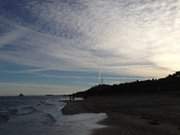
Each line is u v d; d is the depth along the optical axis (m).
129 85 134.25
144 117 31.70
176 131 20.62
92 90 170.62
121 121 30.23
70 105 77.62
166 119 27.64
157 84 113.19
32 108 76.44
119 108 50.47
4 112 60.06
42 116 47.38
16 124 35.41
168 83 108.12
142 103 58.50
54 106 87.62
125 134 21.62
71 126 29.97
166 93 87.12
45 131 26.98
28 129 29.38
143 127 23.91
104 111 48.25
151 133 20.78
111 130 24.30
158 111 36.72
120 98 93.94
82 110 54.84
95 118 37.75
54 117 42.59
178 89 94.81
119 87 140.50
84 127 28.36
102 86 164.25
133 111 40.84
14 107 83.62
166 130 21.34
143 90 113.12
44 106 89.00
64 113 50.31
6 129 30.02
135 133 21.52
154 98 73.12
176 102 53.94
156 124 24.67
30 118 44.12
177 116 29.38
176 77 112.62
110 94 136.75
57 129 28.03
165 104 50.19
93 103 77.56
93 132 24.16
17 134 25.95
